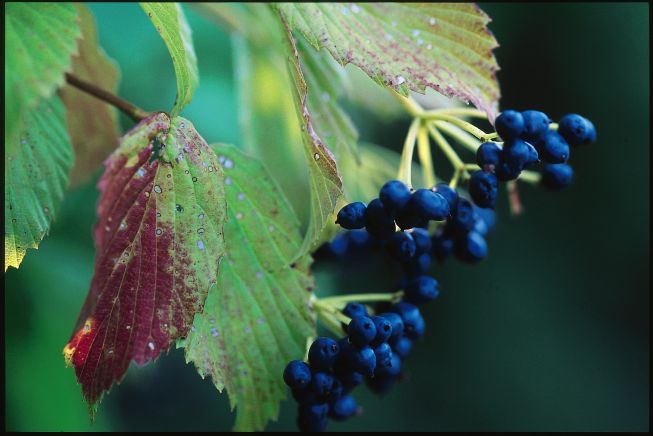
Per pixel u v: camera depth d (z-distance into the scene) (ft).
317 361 1.43
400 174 1.46
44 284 1.74
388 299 1.53
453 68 1.48
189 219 1.41
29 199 1.46
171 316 1.40
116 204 1.41
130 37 1.90
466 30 1.49
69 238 1.78
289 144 1.81
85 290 1.77
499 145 1.43
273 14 1.50
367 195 1.77
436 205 1.39
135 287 1.41
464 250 1.54
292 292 1.50
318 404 1.46
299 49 1.57
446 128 1.51
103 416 1.94
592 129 1.45
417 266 1.52
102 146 1.70
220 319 1.48
